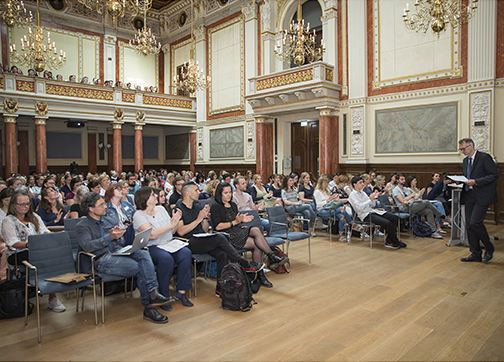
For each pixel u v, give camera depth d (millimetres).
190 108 15789
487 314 3271
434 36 8789
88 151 16672
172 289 4125
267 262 4781
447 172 8633
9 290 3281
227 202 4430
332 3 10625
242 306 3404
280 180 7676
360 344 2758
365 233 6637
